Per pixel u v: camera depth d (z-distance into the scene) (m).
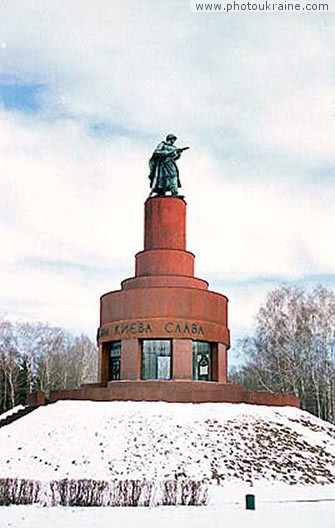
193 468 22.81
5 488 19.22
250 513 17.25
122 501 18.97
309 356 52.12
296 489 21.67
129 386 32.09
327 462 25.22
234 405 30.05
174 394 30.03
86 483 19.28
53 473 22.38
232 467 23.22
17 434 26.59
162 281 35.34
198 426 26.81
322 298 52.59
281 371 53.06
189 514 16.97
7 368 62.81
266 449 25.38
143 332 33.66
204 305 34.53
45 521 15.62
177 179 38.00
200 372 34.38
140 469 22.55
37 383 66.06
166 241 36.59
